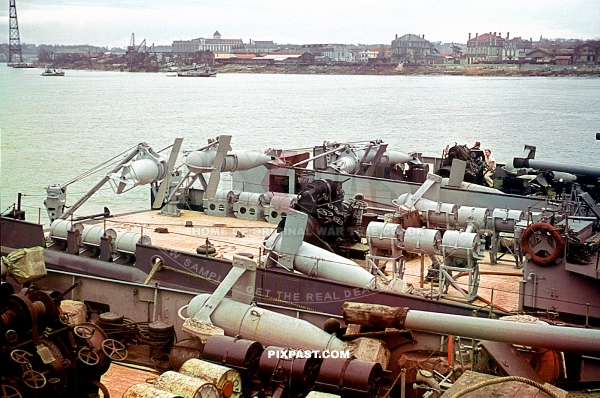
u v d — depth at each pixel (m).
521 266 27.27
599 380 18.17
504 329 16.08
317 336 19.47
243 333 19.91
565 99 93.81
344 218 27.72
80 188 39.59
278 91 108.44
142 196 40.50
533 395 13.49
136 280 25.75
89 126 57.16
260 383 17.39
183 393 15.80
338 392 16.70
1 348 15.34
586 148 60.06
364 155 38.84
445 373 17.97
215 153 34.00
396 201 30.55
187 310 20.89
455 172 33.97
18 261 17.05
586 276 21.31
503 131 69.38
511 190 38.12
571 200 30.86
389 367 19.56
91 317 23.34
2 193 34.34
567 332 15.56
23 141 46.50
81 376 16.59
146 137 54.59
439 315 16.92
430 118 79.00
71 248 27.03
